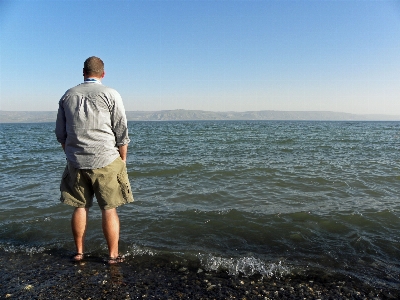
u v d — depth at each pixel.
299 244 3.59
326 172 7.94
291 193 5.86
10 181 7.01
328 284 2.71
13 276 2.80
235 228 4.08
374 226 4.10
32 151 13.88
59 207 4.93
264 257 3.27
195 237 3.79
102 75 3.26
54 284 2.66
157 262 3.14
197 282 2.74
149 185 6.64
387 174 7.58
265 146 15.59
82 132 2.96
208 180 7.11
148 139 22.00
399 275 2.87
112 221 3.14
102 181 3.05
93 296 2.48
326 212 4.66
